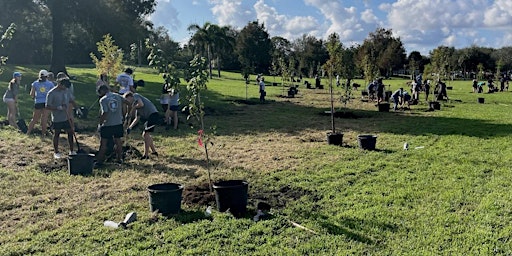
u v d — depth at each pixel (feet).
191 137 40.11
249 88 114.32
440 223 17.83
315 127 48.14
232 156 32.14
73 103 31.63
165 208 19.12
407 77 242.17
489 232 16.79
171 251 15.48
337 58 46.47
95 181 24.90
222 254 15.28
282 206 20.47
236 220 18.43
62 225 18.22
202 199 21.22
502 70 272.31
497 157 30.37
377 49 225.56
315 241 16.25
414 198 21.24
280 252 15.33
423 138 39.27
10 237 16.92
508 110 66.85
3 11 91.97
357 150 33.81
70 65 165.89
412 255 14.96
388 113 62.64
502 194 21.43
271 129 46.44
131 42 95.91
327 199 21.33
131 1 100.73
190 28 180.55
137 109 31.07
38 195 22.31
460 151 32.81
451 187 22.93
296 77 185.78
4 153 30.73
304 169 27.63
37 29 135.23
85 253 15.44
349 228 17.49
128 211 19.80
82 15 90.48
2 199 21.48
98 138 37.76
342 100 63.82
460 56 263.29
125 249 15.70
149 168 28.04
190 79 22.35
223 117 56.39
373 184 23.84
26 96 60.95
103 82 43.73
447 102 81.71
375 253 15.20
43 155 30.81
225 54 248.93
